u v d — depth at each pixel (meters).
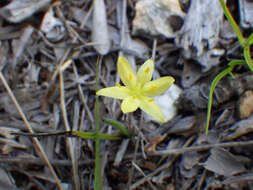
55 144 0.11
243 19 0.11
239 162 0.10
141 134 0.11
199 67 0.11
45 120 0.11
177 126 0.11
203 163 0.10
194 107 0.11
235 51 0.11
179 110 0.11
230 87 0.10
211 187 0.10
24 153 0.11
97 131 0.10
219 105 0.11
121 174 0.11
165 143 0.11
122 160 0.11
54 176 0.10
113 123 0.10
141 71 0.10
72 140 0.11
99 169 0.09
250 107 0.10
